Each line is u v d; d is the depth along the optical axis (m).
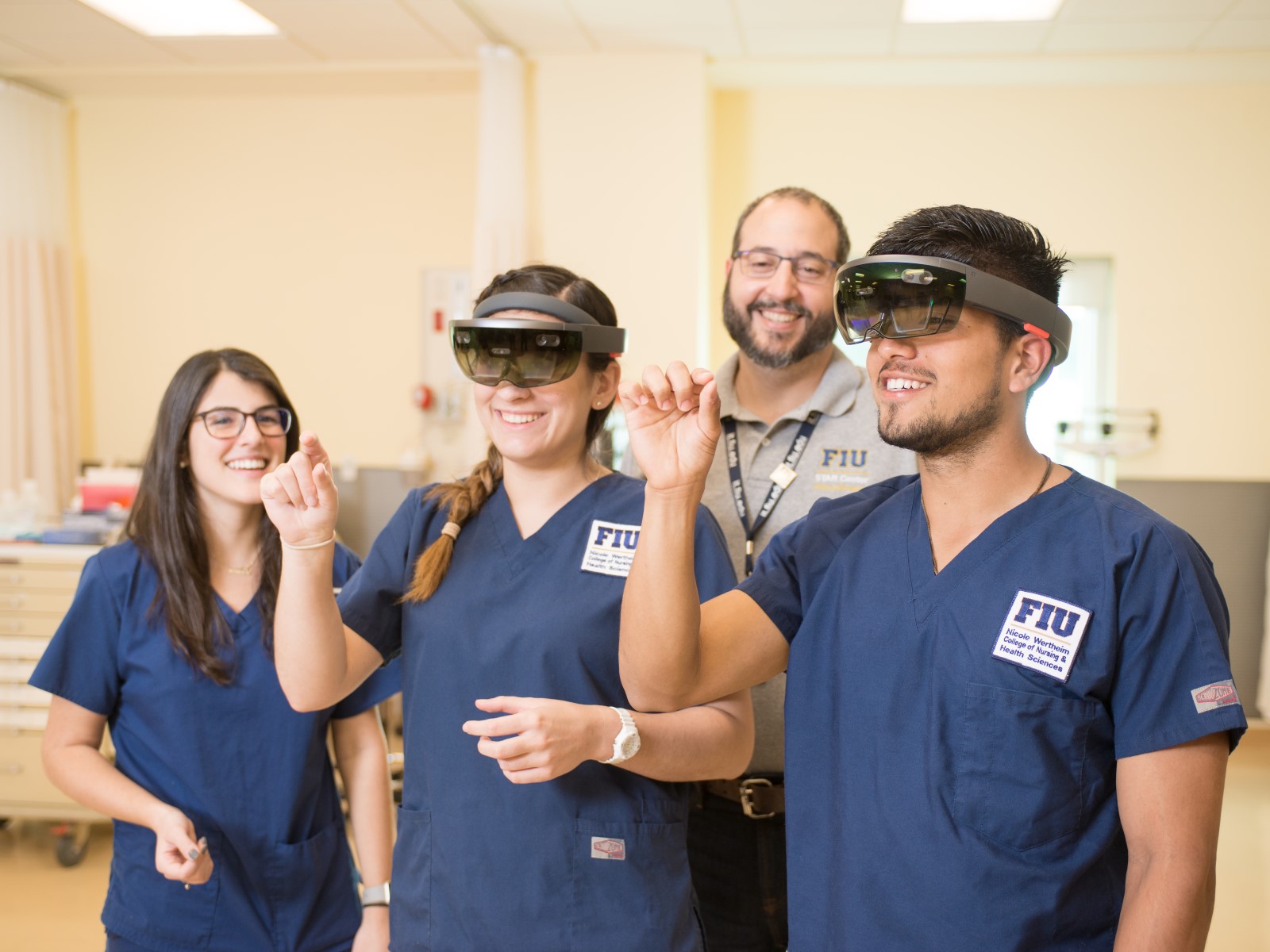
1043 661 1.10
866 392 2.04
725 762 1.42
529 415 1.47
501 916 1.41
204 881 1.57
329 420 5.88
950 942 1.10
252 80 5.56
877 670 1.20
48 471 5.63
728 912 1.92
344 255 5.84
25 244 5.60
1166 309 5.36
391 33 4.95
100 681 1.75
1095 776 1.11
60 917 3.34
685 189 5.18
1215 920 3.31
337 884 1.79
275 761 1.72
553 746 1.21
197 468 1.74
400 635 1.64
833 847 1.22
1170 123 5.33
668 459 1.22
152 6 4.69
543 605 1.47
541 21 4.80
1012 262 1.16
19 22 4.87
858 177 5.50
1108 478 5.49
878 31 4.79
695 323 5.19
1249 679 5.35
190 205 5.93
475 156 5.74
